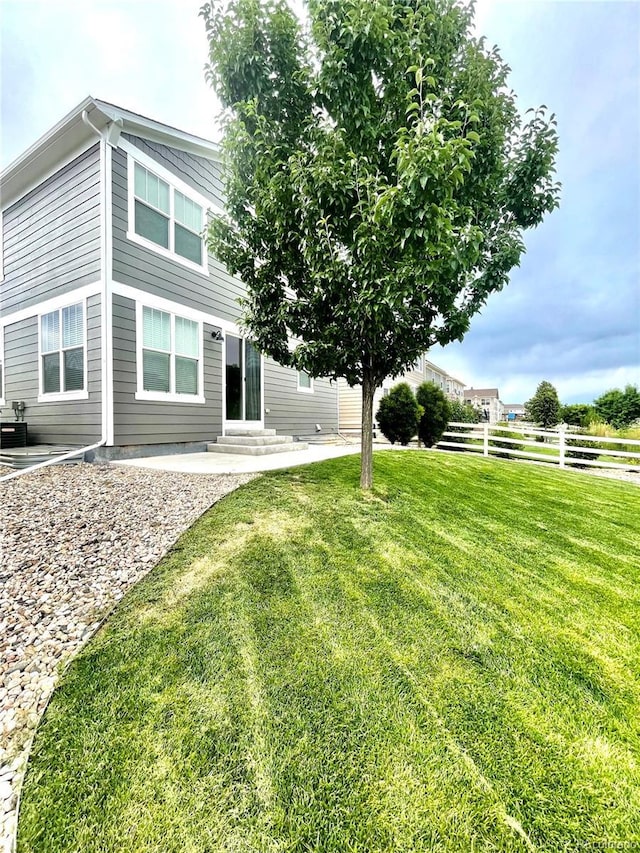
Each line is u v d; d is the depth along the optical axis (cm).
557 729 163
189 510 402
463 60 385
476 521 414
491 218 425
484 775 142
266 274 442
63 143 669
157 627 220
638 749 155
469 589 271
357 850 120
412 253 319
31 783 139
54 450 646
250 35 367
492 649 211
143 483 506
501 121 391
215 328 866
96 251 643
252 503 425
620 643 221
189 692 176
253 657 198
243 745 151
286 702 171
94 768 143
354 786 137
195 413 812
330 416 1405
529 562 322
